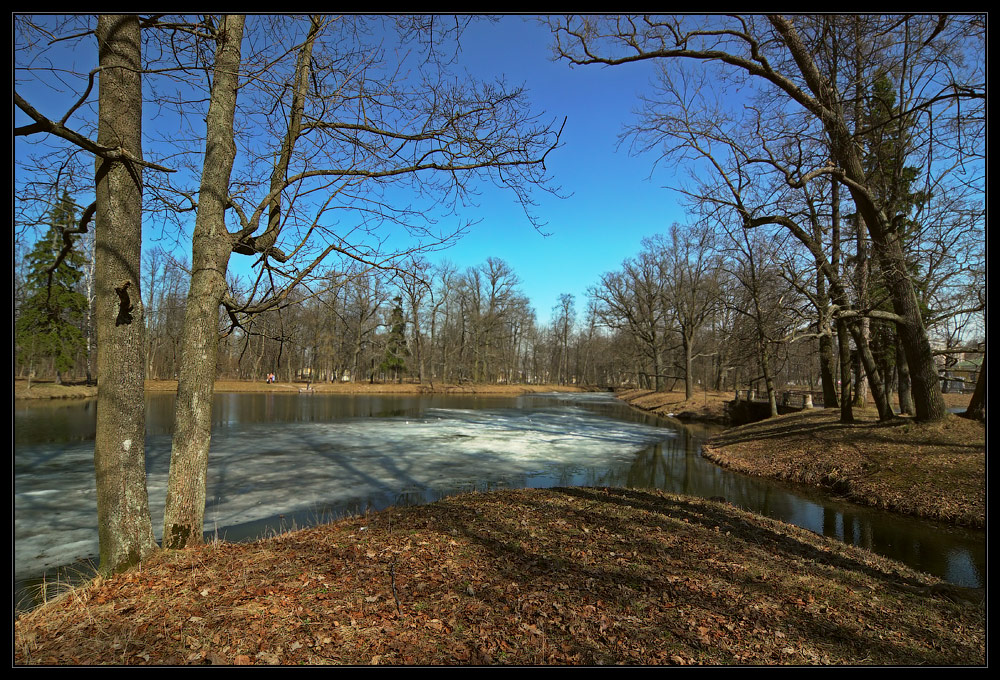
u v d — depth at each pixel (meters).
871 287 12.31
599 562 5.45
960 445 11.01
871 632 4.16
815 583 5.18
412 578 4.79
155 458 13.95
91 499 9.73
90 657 3.24
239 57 5.71
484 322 62.72
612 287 40.88
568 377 86.31
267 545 5.70
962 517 8.84
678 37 10.13
